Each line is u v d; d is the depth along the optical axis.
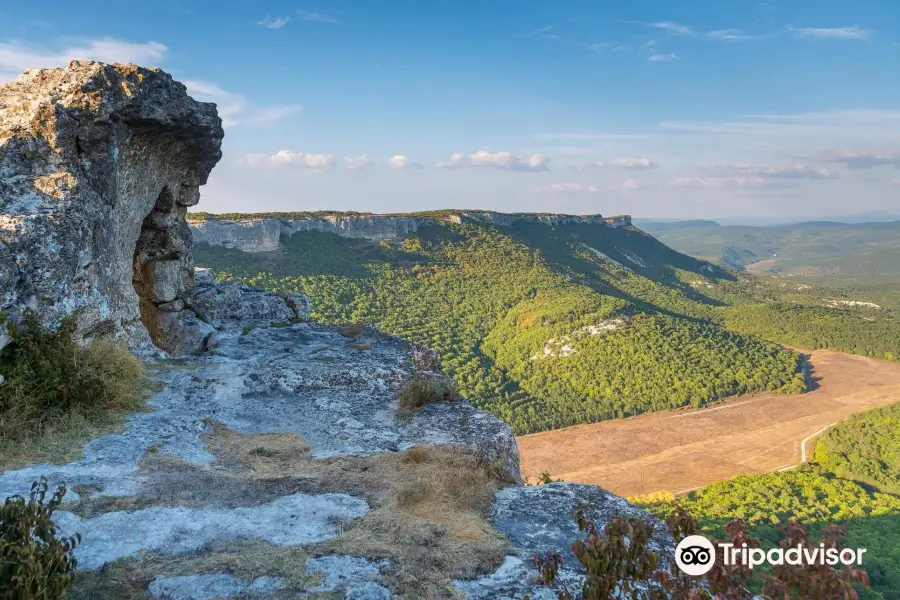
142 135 11.09
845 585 2.53
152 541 4.57
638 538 3.11
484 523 5.47
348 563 4.45
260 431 7.80
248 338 12.95
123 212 11.05
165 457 6.36
